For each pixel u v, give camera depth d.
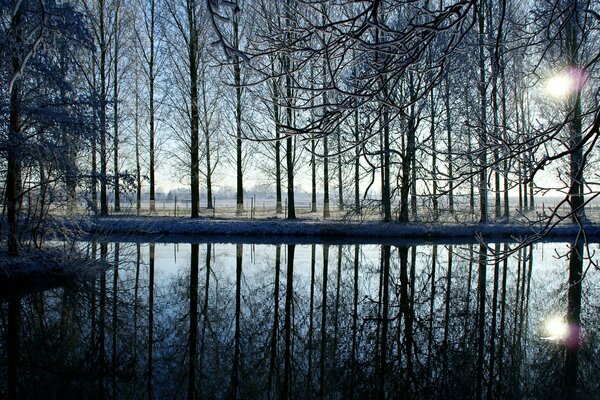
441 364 6.93
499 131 5.29
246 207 35.53
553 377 6.35
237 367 6.79
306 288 11.39
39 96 10.55
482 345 7.61
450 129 15.97
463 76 12.01
